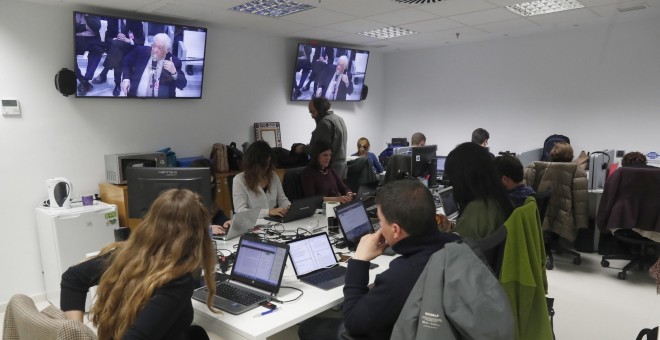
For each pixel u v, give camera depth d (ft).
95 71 12.55
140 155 13.19
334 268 7.03
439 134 22.50
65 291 5.32
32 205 12.09
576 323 9.94
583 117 18.10
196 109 15.78
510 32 18.16
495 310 4.05
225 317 5.42
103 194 13.20
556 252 14.43
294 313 5.53
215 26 15.75
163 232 4.76
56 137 12.44
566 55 18.20
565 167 13.20
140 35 13.21
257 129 17.79
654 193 11.66
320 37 18.53
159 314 4.42
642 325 9.80
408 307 4.32
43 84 12.09
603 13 15.06
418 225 4.77
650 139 16.63
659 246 12.78
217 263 7.11
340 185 12.30
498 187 6.64
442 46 21.67
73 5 12.24
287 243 6.66
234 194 10.23
